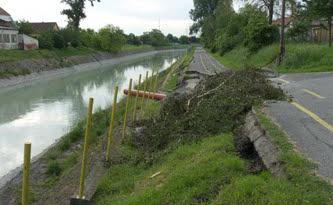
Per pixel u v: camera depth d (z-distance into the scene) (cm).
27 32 7019
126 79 4581
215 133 978
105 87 3822
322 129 852
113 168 995
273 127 826
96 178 949
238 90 1192
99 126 1641
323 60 2533
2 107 2697
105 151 1155
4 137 1847
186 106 1241
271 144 734
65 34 7075
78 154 1298
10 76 4084
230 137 886
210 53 7862
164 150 1011
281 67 2717
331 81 1684
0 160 1491
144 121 1400
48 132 1934
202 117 1061
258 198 569
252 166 719
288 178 600
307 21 3738
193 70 3148
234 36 6141
